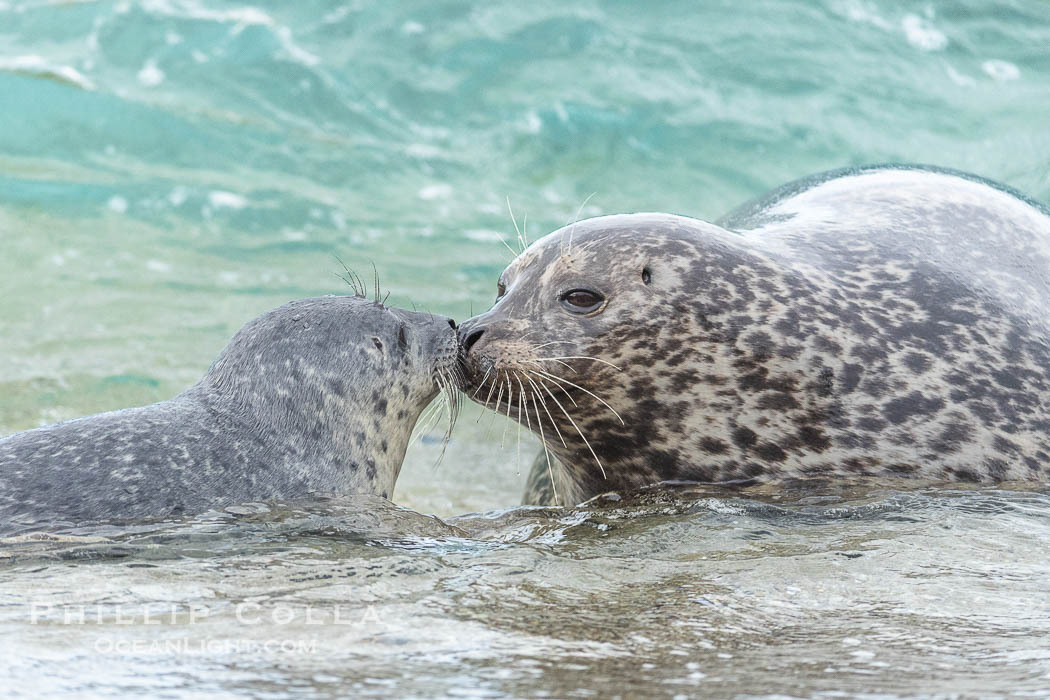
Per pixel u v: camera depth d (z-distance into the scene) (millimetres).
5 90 57281
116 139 56000
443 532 18797
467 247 48469
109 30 63281
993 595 14422
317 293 42969
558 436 22062
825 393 20750
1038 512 18062
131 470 18594
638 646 12773
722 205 52406
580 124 58594
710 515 18844
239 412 20734
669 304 20891
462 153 57875
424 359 23438
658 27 65688
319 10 66188
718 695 11242
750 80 61375
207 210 51125
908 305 21422
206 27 64062
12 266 44688
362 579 15383
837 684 11531
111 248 47031
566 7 66125
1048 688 11289
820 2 66125
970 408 20516
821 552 16422
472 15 66000
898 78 60875
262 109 59344
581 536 18281
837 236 23031
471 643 12766
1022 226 23672
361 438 21891
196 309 41219
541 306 21219
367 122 59594
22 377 34531
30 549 16594
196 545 17047
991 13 65688
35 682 11352
